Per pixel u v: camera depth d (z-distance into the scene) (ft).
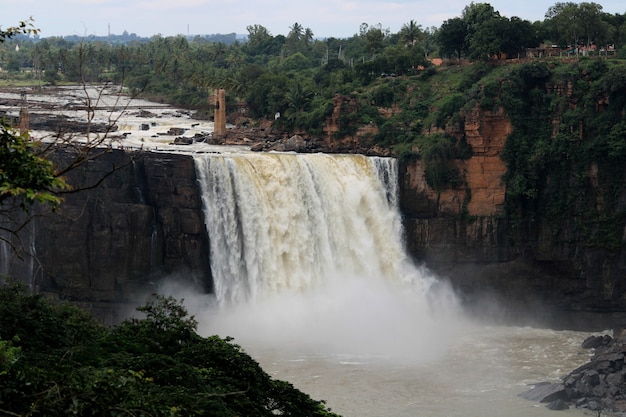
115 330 208.13
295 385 293.23
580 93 413.59
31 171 117.50
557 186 408.67
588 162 406.00
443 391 292.20
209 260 371.56
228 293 375.04
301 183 390.83
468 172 411.54
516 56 480.23
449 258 411.95
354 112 451.94
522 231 408.87
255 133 474.49
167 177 360.69
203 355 191.01
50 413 114.21
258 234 379.76
